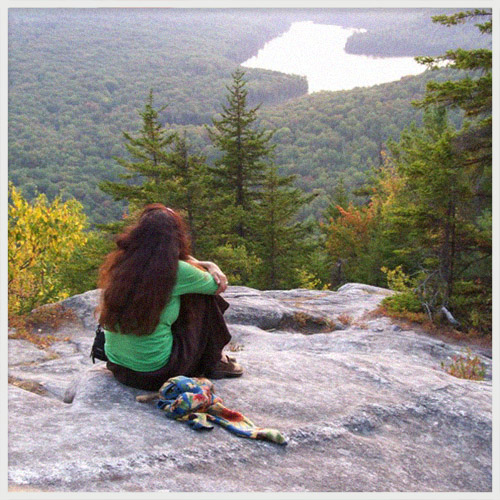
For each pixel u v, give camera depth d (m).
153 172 27.80
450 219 11.11
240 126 33.66
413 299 11.55
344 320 11.40
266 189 30.33
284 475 3.69
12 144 180.75
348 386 5.30
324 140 182.38
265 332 9.92
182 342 4.42
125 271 4.13
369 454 4.21
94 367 4.86
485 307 11.12
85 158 186.25
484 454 4.61
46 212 16.06
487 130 10.91
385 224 28.27
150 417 4.03
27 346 8.14
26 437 3.56
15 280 14.25
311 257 31.88
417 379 5.70
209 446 3.77
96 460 3.37
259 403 4.63
